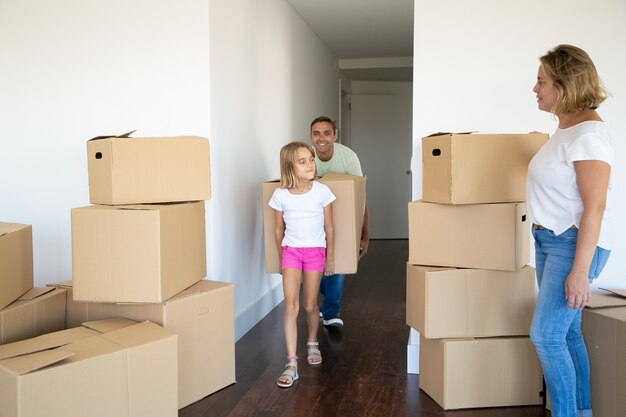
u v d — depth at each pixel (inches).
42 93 118.7
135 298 79.2
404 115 297.3
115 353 66.8
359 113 297.1
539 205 68.1
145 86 113.8
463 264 87.8
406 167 297.4
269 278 155.6
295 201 101.7
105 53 115.5
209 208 111.1
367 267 217.6
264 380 100.2
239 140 128.2
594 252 63.9
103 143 84.2
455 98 102.2
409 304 94.9
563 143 64.2
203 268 96.6
